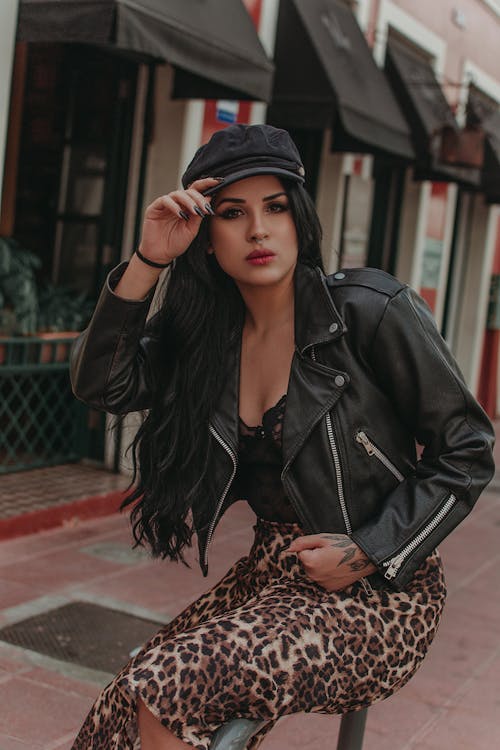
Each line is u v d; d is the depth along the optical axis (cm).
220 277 203
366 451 190
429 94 923
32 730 312
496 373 1362
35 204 697
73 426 668
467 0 1086
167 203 180
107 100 658
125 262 193
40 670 357
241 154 184
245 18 598
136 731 178
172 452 200
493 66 1205
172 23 491
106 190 665
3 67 479
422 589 196
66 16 461
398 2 916
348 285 194
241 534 589
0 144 490
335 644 179
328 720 343
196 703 164
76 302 668
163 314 204
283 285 196
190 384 199
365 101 738
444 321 1258
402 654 187
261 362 198
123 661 375
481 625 468
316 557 182
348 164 853
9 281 621
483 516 731
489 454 189
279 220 189
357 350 189
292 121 698
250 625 174
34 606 426
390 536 183
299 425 189
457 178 959
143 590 462
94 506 582
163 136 642
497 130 1171
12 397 623
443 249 1105
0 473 621
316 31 709
